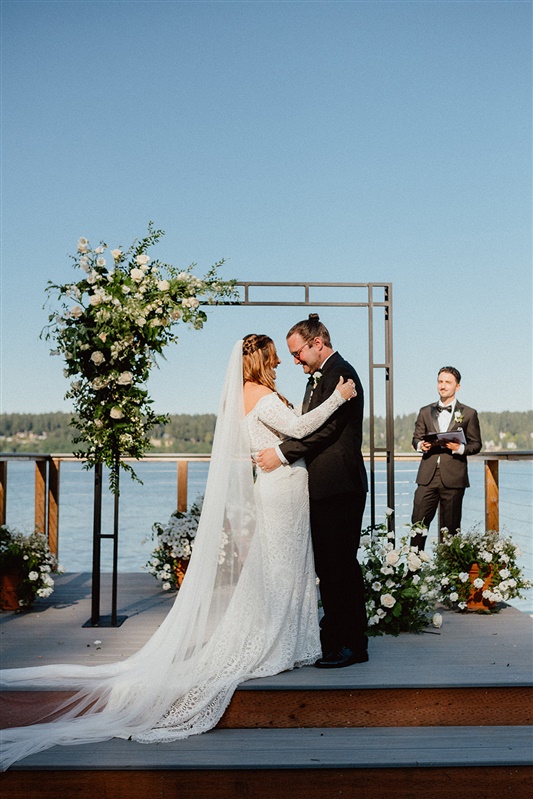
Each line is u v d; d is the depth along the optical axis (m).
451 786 2.52
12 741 2.61
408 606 3.85
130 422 3.91
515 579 4.41
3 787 2.50
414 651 3.41
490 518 5.46
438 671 3.04
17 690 2.84
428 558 3.96
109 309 3.83
